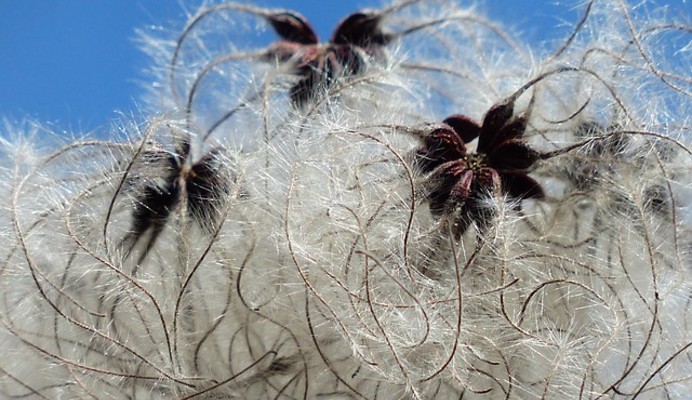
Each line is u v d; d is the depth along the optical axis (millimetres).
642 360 116
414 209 114
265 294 117
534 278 117
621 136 121
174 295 118
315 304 116
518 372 116
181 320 117
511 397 115
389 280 115
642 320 117
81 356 118
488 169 120
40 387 118
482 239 116
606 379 116
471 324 115
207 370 117
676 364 116
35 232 121
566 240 120
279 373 117
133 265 119
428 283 115
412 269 115
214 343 117
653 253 118
